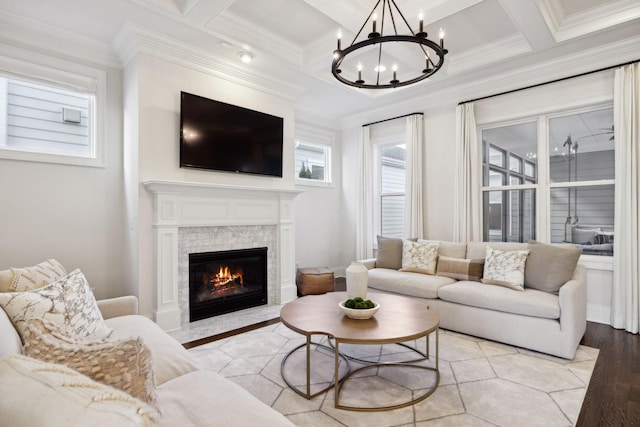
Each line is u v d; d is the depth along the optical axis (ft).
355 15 9.16
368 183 18.13
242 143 12.42
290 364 8.14
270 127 13.33
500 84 13.30
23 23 9.23
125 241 11.07
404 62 12.05
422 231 15.60
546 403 6.46
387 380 7.36
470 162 13.99
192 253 11.29
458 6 8.57
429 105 15.61
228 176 12.32
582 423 5.87
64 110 10.39
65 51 10.14
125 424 1.69
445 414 6.12
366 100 16.20
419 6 9.03
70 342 3.29
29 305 5.07
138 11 8.98
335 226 19.47
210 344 9.39
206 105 11.44
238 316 11.94
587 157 11.95
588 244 11.88
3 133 9.52
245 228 12.81
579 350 8.96
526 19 9.11
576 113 12.08
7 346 3.77
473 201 13.92
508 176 13.69
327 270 15.56
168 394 4.28
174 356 5.46
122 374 2.88
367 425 5.80
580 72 11.56
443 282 11.18
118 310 7.54
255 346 9.25
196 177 11.44
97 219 10.71
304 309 8.20
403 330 6.75
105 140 10.85
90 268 10.57
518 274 9.98
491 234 14.14
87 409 1.77
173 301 10.62
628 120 10.57
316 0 8.44
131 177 10.53
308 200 18.03
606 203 11.57
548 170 12.66
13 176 9.36
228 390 4.42
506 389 6.97
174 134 10.92
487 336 9.63
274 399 6.59
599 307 11.39
